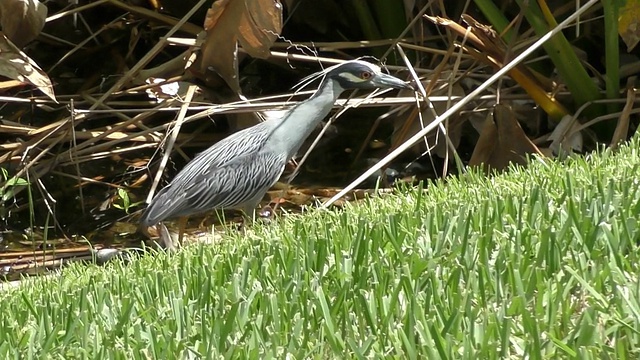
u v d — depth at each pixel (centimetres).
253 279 616
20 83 1520
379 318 514
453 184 881
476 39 1303
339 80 1127
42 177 1436
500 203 684
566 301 491
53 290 752
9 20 1366
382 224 686
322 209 897
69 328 568
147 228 1202
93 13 1808
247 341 508
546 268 555
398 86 1115
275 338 499
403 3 1572
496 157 1296
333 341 480
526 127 1459
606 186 703
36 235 1308
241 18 1296
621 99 1323
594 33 1538
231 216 1334
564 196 682
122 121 1532
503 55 1316
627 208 634
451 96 1295
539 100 1340
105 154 1395
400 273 575
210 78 1465
